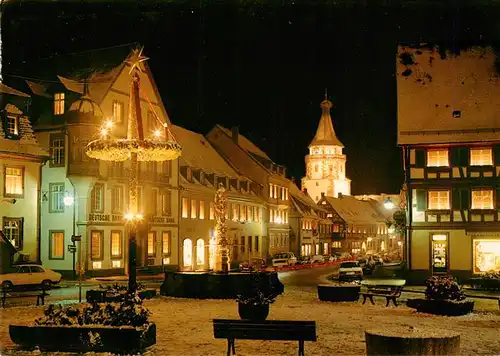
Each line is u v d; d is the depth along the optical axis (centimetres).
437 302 2055
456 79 4156
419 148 3884
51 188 4056
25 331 1336
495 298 2720
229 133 7306
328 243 9538
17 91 3928
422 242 3825
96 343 1312
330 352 1339
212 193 5750
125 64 4394
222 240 2888
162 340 1484
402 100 4088
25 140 3866
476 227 3744
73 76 4394
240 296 1841
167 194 4934
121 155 2205
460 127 3862
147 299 2570
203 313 2072
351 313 2112
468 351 1362
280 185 7612
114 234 4244
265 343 1449
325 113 12675
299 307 2327
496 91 4031
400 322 1866
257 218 6844
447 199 3825
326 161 12362
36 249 3856
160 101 4859
